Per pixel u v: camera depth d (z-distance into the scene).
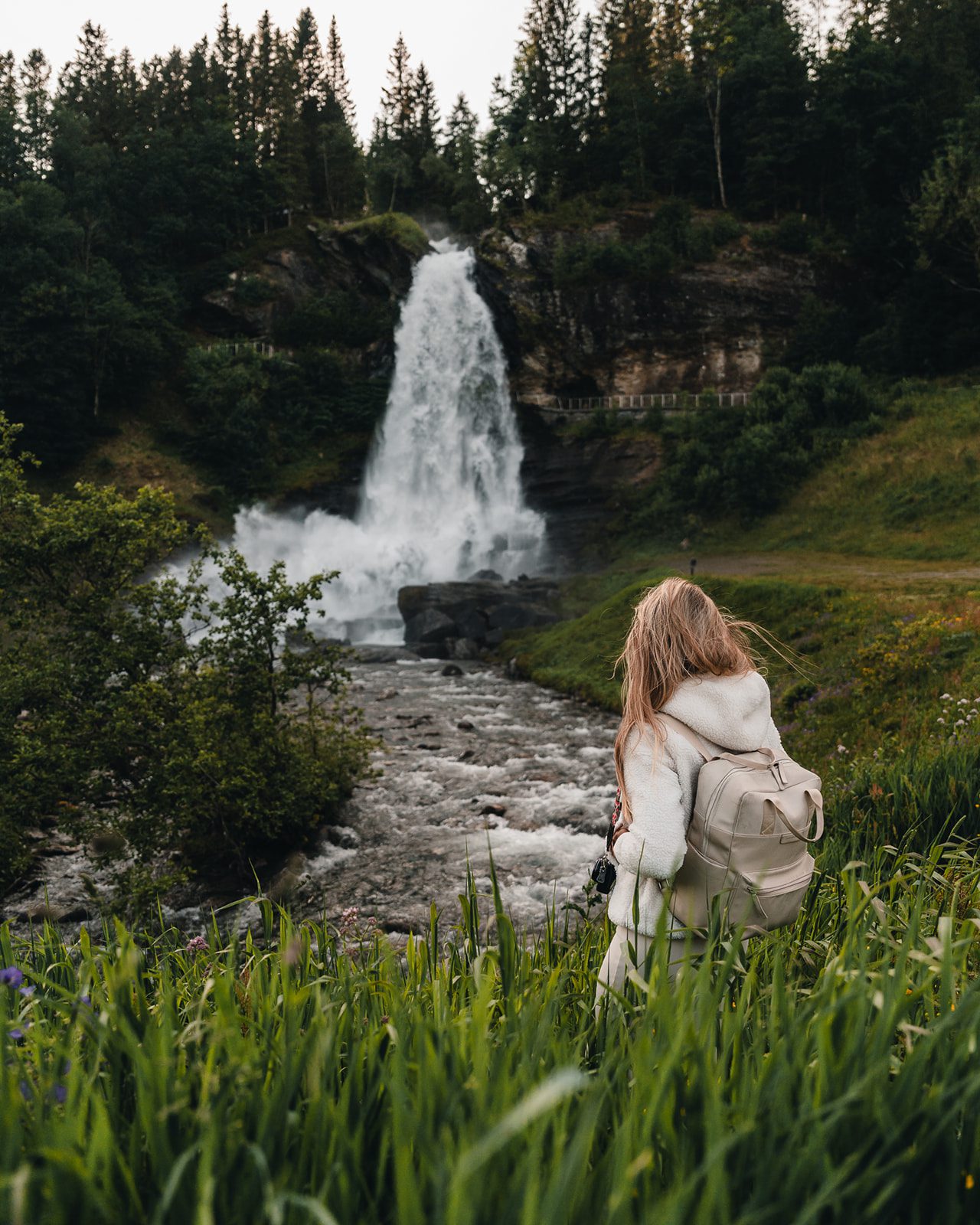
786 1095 1.02
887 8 74.75
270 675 12.14
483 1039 1.08
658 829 1.97
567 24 84.31
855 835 3.72
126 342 60.69
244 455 59.00
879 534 37.09
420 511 58.62
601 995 1.70
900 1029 1.24
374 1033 1.34
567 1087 0.70
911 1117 0.94
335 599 51.38
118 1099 1.14
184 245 75.38
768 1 78.06
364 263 70.50
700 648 2.13
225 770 11.16
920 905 1.47
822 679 16.81
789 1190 0.87
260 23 104.31
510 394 60.28
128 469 58.06
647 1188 0.88
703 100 73.12
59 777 10.32
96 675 10.94
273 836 11.53
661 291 59.31
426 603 37.94
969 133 54.44
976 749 5.89
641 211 67.75
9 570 11.67
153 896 9.59
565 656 28.44
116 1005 1.24
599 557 47.81
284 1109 1.03
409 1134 0.92
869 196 64.88
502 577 50.09
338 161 91.75
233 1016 1.28
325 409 63.38
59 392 58.16
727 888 1.95
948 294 51.16
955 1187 0.93
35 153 76.56
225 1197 0.90
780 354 57.53
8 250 59.34
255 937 8.98
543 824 12.62
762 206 66.44
